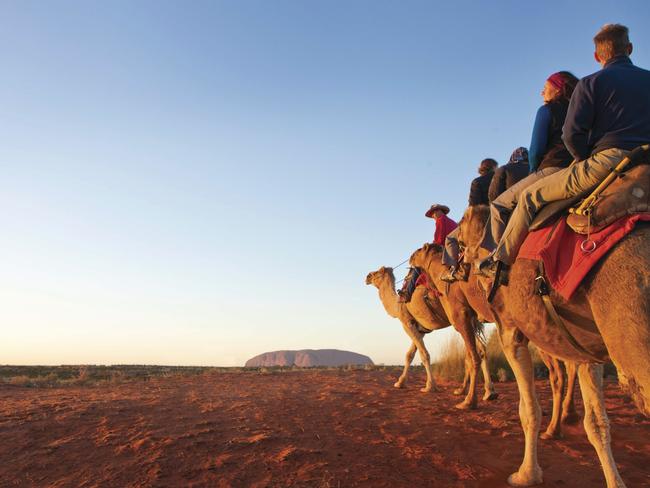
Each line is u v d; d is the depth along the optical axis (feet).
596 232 12.82
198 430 26.50
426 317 39.27
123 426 27.27
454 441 24.35
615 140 13.46
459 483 19.10
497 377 46.70
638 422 26.66
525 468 18.56
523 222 15.25
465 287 23.30
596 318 12.53
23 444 24.14
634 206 12.35
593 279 12.57
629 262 11.91
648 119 13.42
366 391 41.60
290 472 20.53
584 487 18.08
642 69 14.17
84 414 30.01
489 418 28.99
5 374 76.48
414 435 25.57
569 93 18.15
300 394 40.04
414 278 39.47
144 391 43.06
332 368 78.59
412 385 46.26
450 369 50.52
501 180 23.04
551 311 14.23
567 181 14.07
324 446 23.81
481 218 20.57
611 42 14.52
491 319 21.97
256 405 33.96
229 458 22.09
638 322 11.39
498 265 15.98
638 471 19.44
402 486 18.89
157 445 23.85
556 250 13.88
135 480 19.94
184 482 19.69
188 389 44.75
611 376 43.27
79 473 20.77
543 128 18.24
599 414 16.39
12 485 19.77
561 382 24.54
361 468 20.77
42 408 31.78
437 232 37.06
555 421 24.40
